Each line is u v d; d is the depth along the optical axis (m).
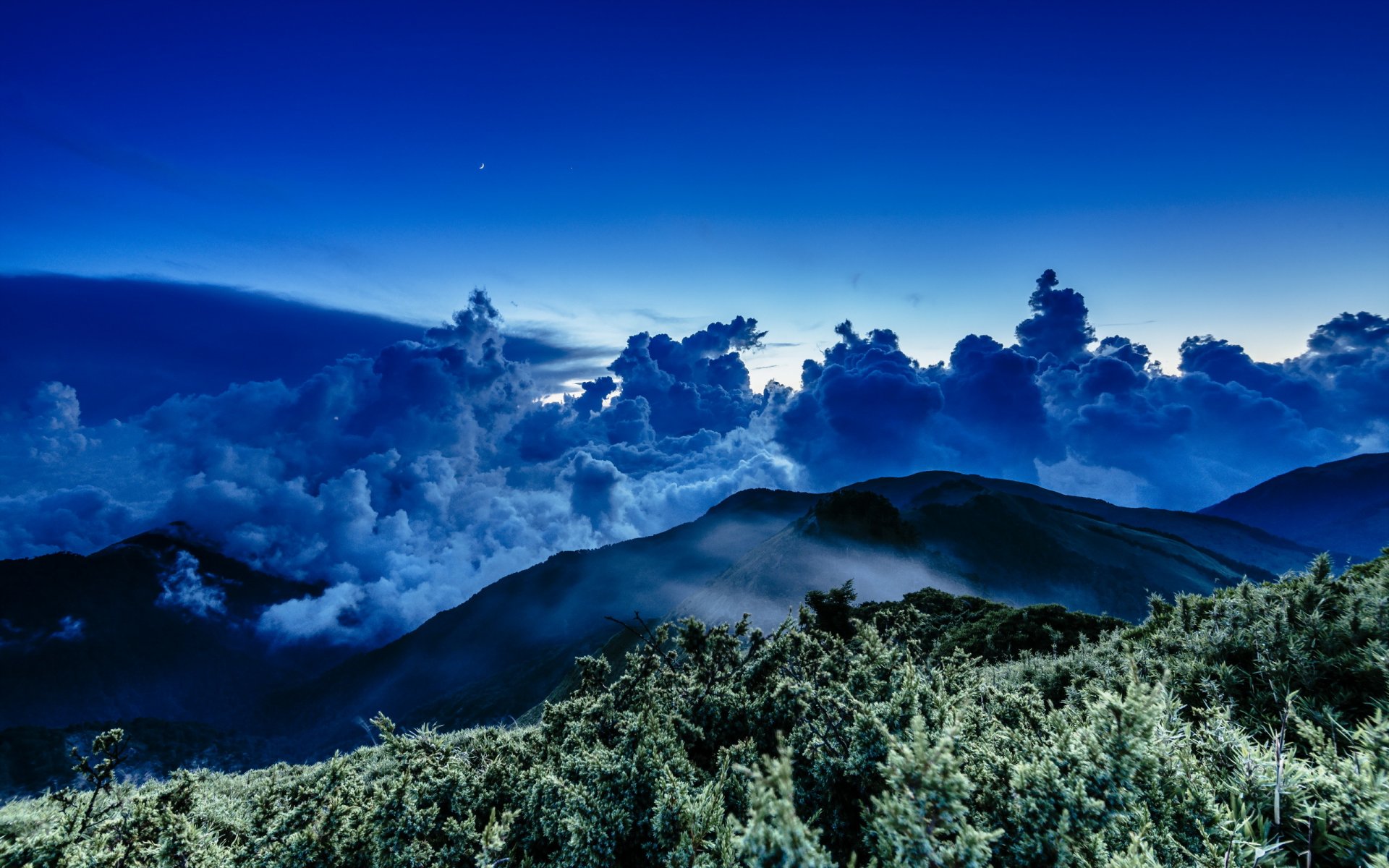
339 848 4.23
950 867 2.25
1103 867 2.59
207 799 6.67
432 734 6.58
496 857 4.11
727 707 6.12
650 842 3.75
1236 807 3.39
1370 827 2.84
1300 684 4.96
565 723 7.11
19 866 4.34
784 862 2.20
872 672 5.23
